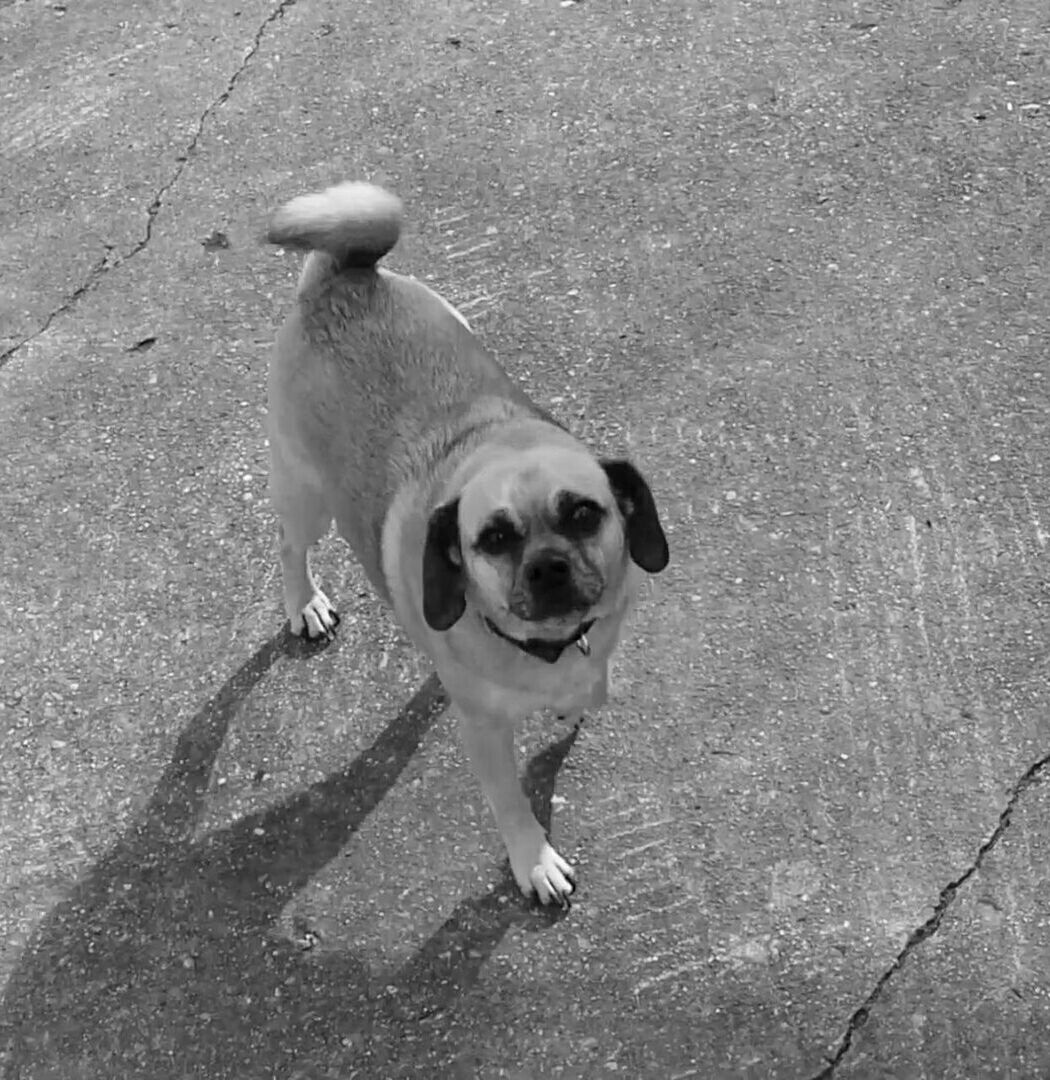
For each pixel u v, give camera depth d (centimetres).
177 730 262
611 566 229
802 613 259
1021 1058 230
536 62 326
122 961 246
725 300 289
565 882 244
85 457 287
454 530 228
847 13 323
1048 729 248
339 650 265
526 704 236
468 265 299
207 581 273
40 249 313
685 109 314
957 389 275
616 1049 235
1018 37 314
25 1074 240
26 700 265
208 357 295
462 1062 237
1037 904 238
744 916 241
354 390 244
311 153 319
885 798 246
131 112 334
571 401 281
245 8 358
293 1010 242
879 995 235
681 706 255
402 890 247
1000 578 259
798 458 272
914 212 295
